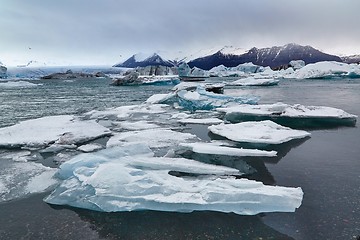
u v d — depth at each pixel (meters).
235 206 5.40
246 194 5.50
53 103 24.06
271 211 5.33
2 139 10.80
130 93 33.84
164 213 5.43
